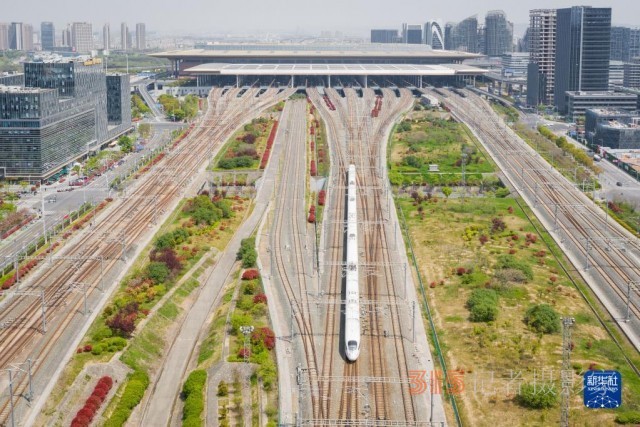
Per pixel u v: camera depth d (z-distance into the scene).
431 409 195.12
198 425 195.25
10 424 194.62
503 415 199.75
